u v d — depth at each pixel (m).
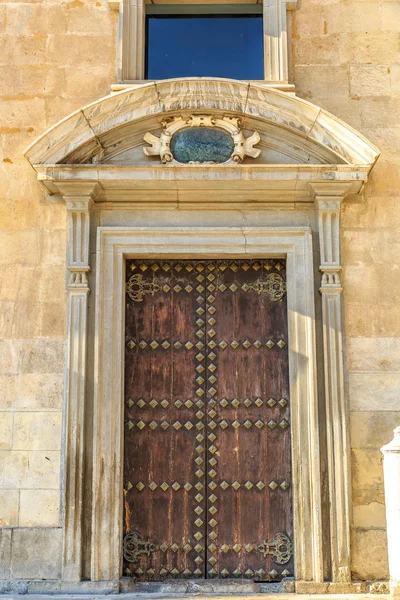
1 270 9.52
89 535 8.81
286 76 9.90
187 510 9.16
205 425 9.36
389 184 9.70
